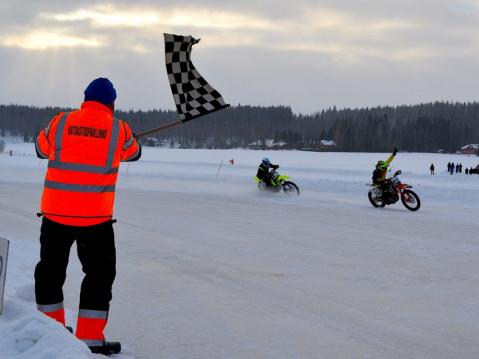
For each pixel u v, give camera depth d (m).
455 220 18.52
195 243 12.88
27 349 4.59
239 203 22.50
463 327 7.13
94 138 5.42
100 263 5.54
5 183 30.33
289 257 11.47
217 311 7.56
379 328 7.00
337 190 32.09
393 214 20.12
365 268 10.55
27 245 11.55
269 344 6.32
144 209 19.58
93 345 5.53
